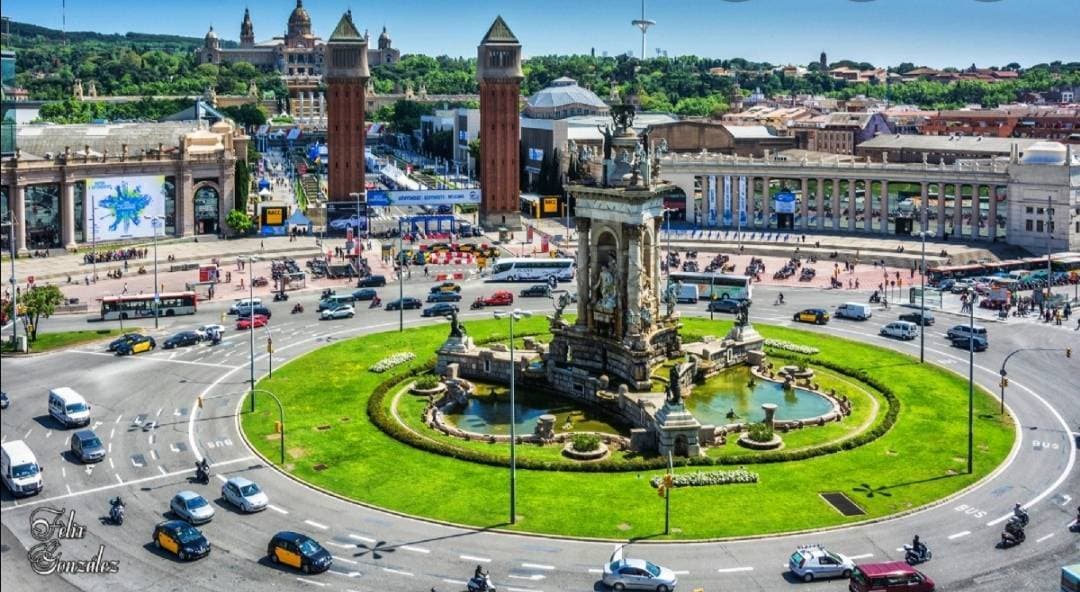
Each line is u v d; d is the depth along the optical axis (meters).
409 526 107.25
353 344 184.50
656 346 154.25
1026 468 121.88
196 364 171.12
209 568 97.75
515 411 146.62
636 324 149.75
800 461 123.81
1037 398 149.38
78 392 154.62
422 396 152.75
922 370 164.00
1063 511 109.69
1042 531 104.94
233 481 113.56
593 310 155.75
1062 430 135.12
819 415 141.75
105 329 197.38
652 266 156.00
